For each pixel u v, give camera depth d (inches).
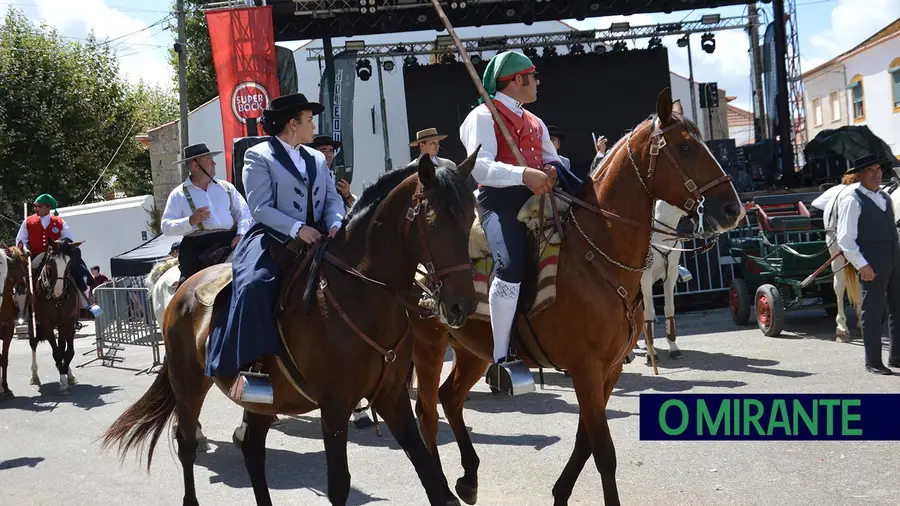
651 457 221.6
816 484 191.0
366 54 802.8
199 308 179.3
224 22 577.0
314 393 153.5
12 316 394.9
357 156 897.5
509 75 179.0
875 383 287.4
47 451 279.4
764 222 435.8
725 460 213.9
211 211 254.8
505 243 171.5
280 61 617.0
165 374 194.4
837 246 373.1
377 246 150.3
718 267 518.3
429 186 140.7
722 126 986.1
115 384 417.7
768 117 781.9
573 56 813.2
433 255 138.3
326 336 149.9
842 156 724.0
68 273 404.2
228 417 316.8
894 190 459.2
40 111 1164.5
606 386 177.3
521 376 168.6
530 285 171.3
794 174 752.3
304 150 174.4
